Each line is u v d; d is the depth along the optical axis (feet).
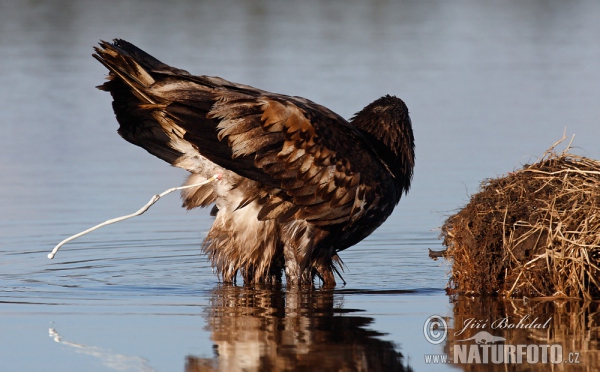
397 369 31.24
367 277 45.73
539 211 41.34
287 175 43.09
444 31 124.47
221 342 33.88
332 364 31.55
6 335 34.86
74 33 118.11
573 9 143.23
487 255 41.63
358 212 44.62
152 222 58.13
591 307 38.68
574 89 90.02
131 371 30.94
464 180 63.36
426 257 50.08
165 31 119.14
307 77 93.50
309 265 44.83
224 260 45.37
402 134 47.80
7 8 134.92
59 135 78.02
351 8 143.84
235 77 92.07
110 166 69.77
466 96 87.71
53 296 41.09
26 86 93.81
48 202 60.34
